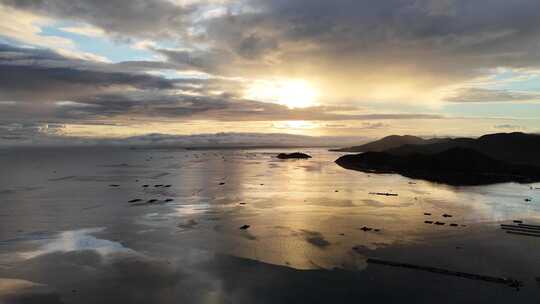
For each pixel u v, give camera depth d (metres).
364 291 36.31
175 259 44.66
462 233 54.97
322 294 35.75
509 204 77.31
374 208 73.44
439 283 37.88
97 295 35.50
